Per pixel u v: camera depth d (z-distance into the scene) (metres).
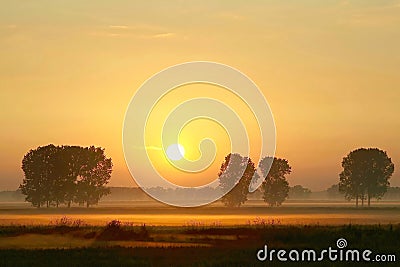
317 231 59.88
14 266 42.34
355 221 102.88
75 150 168.00
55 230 66.19
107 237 61.31
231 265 43.03
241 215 139.38
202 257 46.62
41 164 167.25
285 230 61.53
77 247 53.44
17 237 61.41
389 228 62.81
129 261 44.22
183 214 145.00
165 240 59.47
